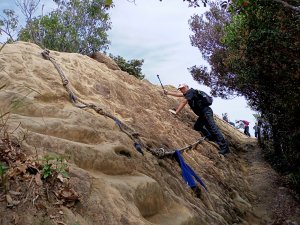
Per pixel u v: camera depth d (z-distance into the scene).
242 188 9.05
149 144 5.72
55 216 2.78
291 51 6.98
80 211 3.01
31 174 2.98
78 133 4.18
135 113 6.82
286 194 9.39
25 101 4.16
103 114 5.27
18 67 4.80
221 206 6.43
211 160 8.54
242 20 8.27
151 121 7.15
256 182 10.22
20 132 3.51
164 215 4.20
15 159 3.04
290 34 6.76
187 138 8.27
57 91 4.90
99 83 6.60
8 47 5.19
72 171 3.33
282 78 7.64
